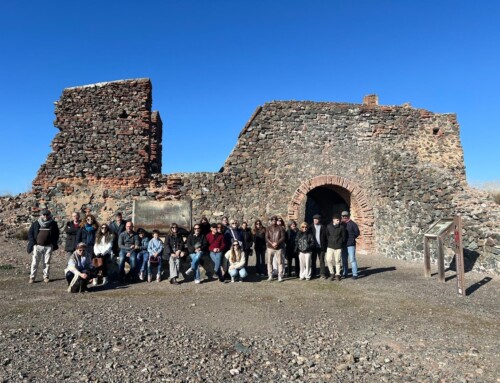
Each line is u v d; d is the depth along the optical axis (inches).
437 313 270.8
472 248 423.5
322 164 629.9
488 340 215.8
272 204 609.3
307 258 410.9
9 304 293.4
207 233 426.3
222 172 605.9
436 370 178.2
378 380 169.2
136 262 400.2
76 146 579.8
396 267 485.7
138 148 586.6
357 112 648.4
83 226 392.5
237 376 170.7
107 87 593.6
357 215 641.0
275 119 627.2
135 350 197.9
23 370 170.1
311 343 214.1
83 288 342.0
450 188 476.4
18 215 614.2
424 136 657.6
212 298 325.4
